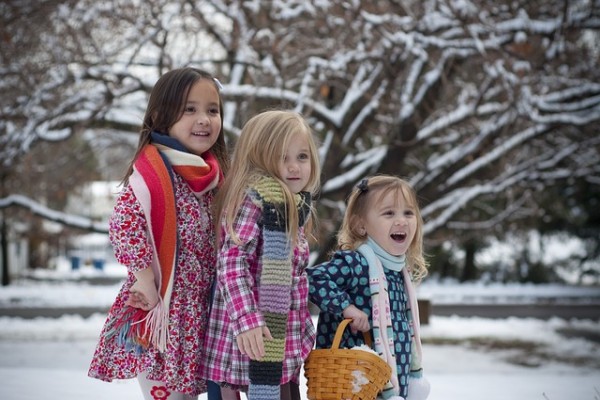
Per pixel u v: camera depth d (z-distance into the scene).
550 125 9.77
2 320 14.74
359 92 9.32
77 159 13.62
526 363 9.87
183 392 2.86
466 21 8.16
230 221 2.86
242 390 2.92
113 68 9.10
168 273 2.85
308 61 9.67
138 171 2.90
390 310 3.17
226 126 8.62
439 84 9.10
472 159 9.70
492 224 13.12
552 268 26.97
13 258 33.94
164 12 8.73
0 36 8.90
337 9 8.66
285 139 2.93
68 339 12.05
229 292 2.74
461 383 6.26
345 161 10.52
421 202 10.29
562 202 23.30
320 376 2.85
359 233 3.31
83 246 52.53
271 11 9.17
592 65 10.00
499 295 21.42
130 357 2.89
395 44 8.31
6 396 5.21
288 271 2.81
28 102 9.01
